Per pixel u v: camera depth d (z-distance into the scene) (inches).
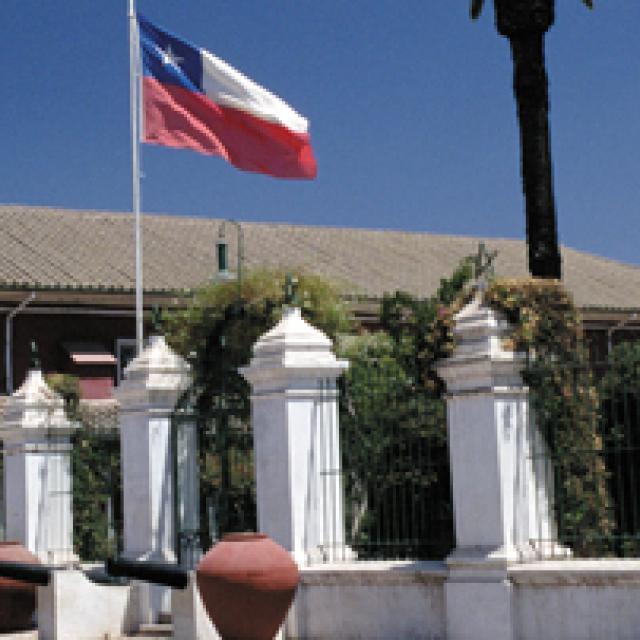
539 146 814.5
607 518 500.1
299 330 577.9
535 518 492.1
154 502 640.4
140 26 812.0
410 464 561.6
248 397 622.5
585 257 1940.2
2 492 832.9
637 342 529.7
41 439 768.3
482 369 489.1
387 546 588.7
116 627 647.1
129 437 657.0
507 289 504.1
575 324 514.3
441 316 545.0
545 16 818.2
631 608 442.9
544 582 465.4
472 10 891.4
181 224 1599.4
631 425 538.9
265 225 1697.8
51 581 639.8
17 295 1232.8
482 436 489.1
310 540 561.9
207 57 783.7
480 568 483.2
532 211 813.9
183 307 1285.7
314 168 793.6
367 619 529.3
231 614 509.4
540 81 819.4
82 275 1294.3
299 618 552.1
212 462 662.5
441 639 504.1
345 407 588.7
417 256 1699.1
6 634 675.4
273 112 775.1
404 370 656.4
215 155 782.5
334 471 573.3
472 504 491.8
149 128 788.0
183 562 637.3
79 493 781.3
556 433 499.8
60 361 1267.2
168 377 652.1
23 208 1540.4
